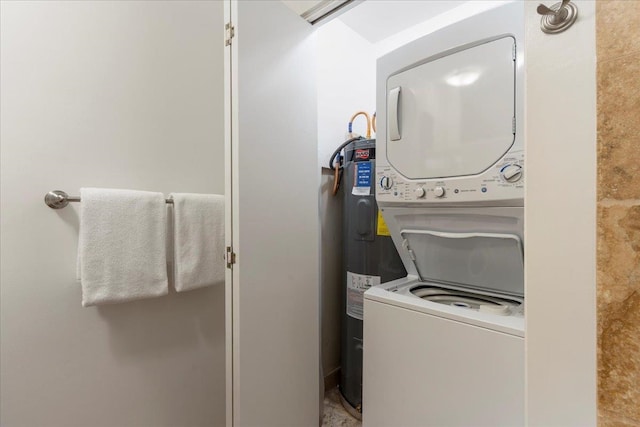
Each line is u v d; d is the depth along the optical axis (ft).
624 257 1.27
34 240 3.31
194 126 4.64
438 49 4.09
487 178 3.68
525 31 1.62
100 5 3.73
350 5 4.59
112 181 3.83
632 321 1.25
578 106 1.44
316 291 5.06
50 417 3.43
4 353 3.18
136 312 4.06
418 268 5.20
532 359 1.60
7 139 3.14
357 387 6.02
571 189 1.46
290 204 4.51
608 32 1.32
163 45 4.31
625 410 1.27
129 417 4.01
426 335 3.68
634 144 1.24
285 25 4.42
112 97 3.83
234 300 3.75
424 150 4.25
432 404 3.60
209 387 4.82
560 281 1.50
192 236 4.17
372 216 5.85
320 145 6.68
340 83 7.20
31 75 3.26
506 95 3.56
